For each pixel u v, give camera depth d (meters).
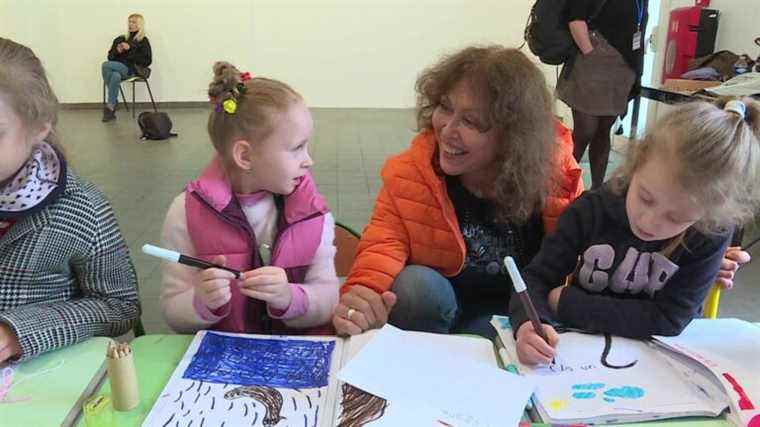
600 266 1.18
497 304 1.49
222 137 1.13
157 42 7.35
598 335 1.05
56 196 1.04
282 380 0.91
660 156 0.97
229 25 7.34
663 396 0.88
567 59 3.57
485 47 1.30
